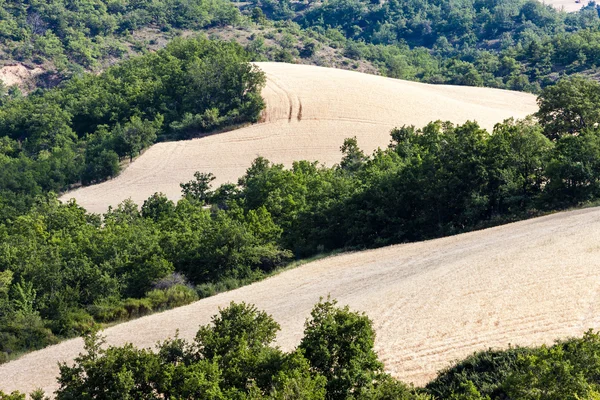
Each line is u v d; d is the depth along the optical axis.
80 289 133.75
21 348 115.81
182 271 141.50
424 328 84.69
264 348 71.38
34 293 128.25
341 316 69.56
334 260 138.88
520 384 60.16
